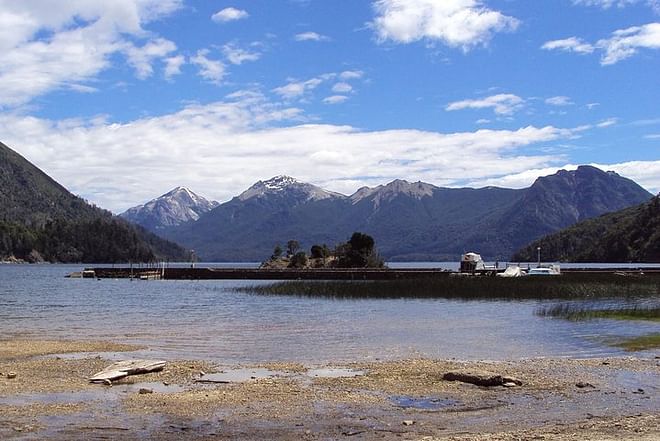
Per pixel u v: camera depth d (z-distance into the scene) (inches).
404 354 1250.0
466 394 857.5
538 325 1765.5
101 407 775.7
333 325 1790.1
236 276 4970.5
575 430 666.2
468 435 652.1
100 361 1104.2
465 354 1252.5
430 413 761.6
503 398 837.2
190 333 1598.2
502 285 3063.5
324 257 5511.8
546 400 826.8
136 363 1018.1
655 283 3294.8
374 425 708.7
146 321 1921.8
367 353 1263.5
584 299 2758.4
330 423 716.0
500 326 1745.8
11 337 1512.1
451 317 2015.3
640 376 991.0
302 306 2501.2
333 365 1085.8
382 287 3125.0
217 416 740.0
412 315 2094.0
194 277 5118.1
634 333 1579.7
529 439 618.5
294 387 888.9
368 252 5270.7
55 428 686.5
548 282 3208.7
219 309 2373.3
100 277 5561.0
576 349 1323.8
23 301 2869.1
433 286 3070.9
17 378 946.1
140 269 5895.7
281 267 5600.4
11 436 655.8
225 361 1151.0
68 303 2741.1
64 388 881.5
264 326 1766.7
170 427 695.1
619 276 3668.8
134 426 697.6
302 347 1347.2
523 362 1123.9
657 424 688.4
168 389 882.1
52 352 1232.8
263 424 710.5
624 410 778.2
